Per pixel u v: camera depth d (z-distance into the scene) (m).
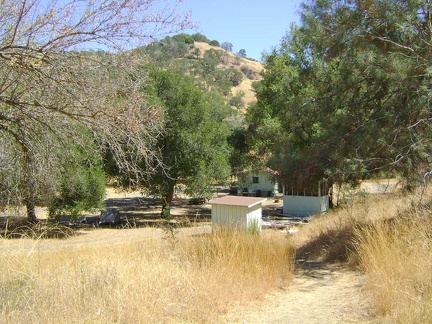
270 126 22.50
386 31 9.42
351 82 10.36
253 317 5.05
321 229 13.61
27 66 4.78
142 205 36.94
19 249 6.44
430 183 10.02
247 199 14.01
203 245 7.78
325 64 11.67
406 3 8.91
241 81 121.06
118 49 5.16
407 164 8.91
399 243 6.45
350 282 7.08
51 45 4.83
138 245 9.26
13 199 5.88
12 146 5.56
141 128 5.24
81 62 5.02
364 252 7.71
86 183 19.55
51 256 7.97
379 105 10.17
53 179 5.89
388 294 4.75
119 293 4.90
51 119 5.29
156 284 5.48
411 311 4.06
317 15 10.56
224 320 4.90
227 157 31.81
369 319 4.57
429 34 8.91
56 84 4.90
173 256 7.33
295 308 5.52
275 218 26.52
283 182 14.53
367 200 13.12
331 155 10.73
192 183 25.84
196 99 25.27
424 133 8.77
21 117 5.25
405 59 8.99
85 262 6.59
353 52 10.10
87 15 4.92
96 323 4.11
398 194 12.28
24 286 5.00
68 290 4.98
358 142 9.89
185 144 24.80
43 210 25.45
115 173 23.33
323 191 27.05
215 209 13.55
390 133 9.21
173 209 34.12
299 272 8.72
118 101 5.18
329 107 11.19
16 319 4.01
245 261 7.26
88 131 5.61
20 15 4.61
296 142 17.44
